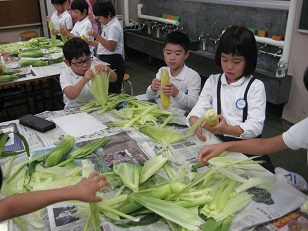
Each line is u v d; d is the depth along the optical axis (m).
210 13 3.78
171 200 0.94
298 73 2.80
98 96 1.69
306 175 2.24
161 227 0.86
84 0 3.49
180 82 1.93
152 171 1.05
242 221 0.87
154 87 1.78
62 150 1.19
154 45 4.56
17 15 5.39
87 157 1.20
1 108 3.18
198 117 1.46
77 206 0.92
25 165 1.13
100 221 0.88
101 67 1.69
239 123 1.44
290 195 0.98
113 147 1.28
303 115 2.86
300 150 2.52
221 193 0.95
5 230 0.84
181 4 4.27
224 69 1.39
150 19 4.88
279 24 2.94
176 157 1.20
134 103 1.69
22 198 0.72
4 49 3.39
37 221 0.87
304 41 2.66
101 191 1.00
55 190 0.75
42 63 2.77
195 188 1.00
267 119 3.12
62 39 3.49
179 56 1.86
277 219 0.89
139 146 1.29
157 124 1.52
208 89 1.57
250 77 1.44
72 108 1.74
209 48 3.94
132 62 5.44
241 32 1.28
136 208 0.90
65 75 1.99
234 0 3.43
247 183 0.98
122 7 5.36
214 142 1.32
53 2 3.96
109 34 3.08
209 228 0.84
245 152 1.11
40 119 1.51
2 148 1.21
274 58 3.07
